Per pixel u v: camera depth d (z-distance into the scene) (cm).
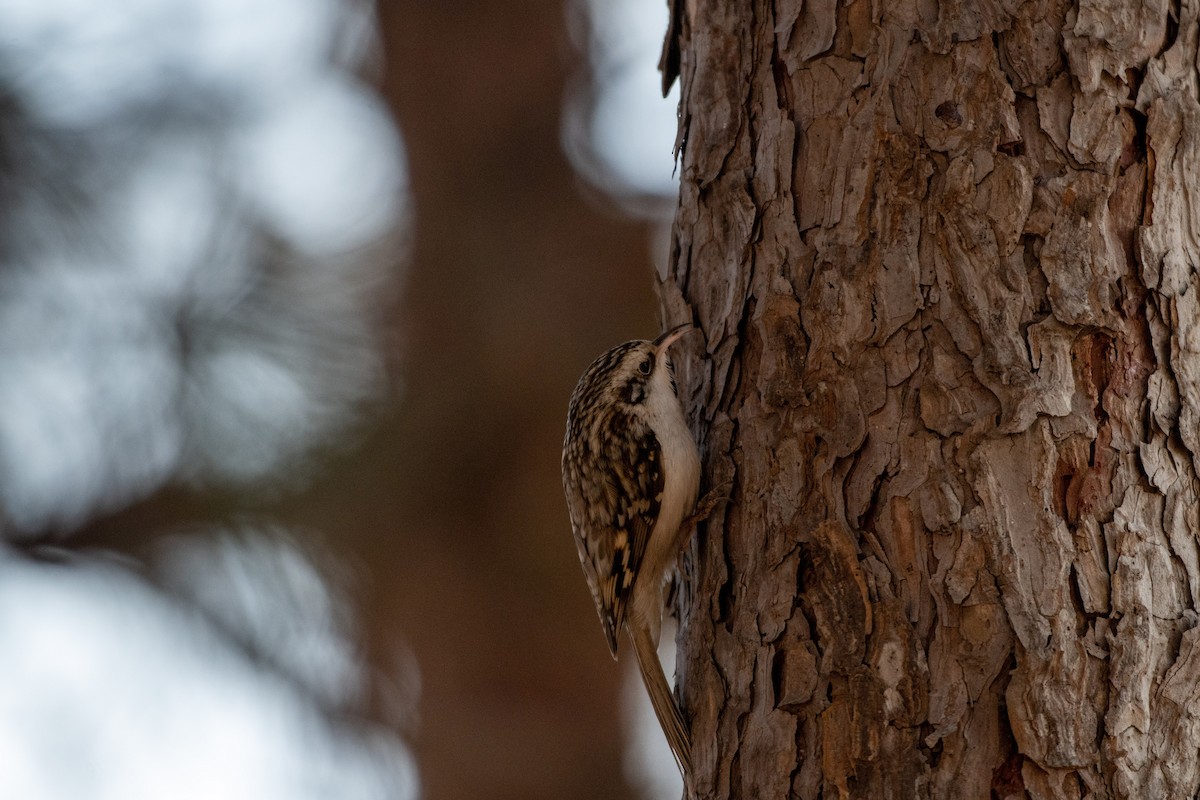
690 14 666
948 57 544
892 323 540
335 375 995
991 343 521
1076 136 529
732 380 596
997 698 503
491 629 1054
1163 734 501
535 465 1056
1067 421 512
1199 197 536
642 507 673
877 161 551
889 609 523
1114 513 510
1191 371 525
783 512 556
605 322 1106
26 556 947
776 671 546
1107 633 502
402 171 1163
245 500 970
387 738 1066
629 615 714
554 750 1063
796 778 531
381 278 1095
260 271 974
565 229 1133
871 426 539
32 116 936
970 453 519
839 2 575
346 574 1011
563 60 1182
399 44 1170
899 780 511
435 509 1045
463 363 1081
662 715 634
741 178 602
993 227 529
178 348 943
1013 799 496
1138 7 537
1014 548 509
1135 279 523
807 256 566
